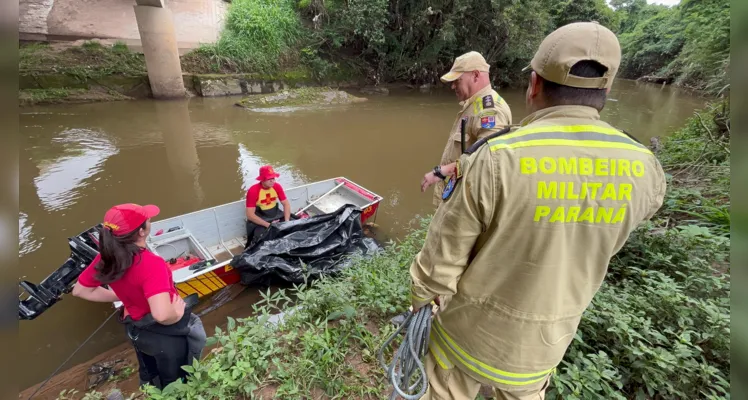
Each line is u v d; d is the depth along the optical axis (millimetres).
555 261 1026
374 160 7902
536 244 1008
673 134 7906
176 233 4270
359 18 14234
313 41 14891
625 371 2008
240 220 4973
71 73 10539
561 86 1020
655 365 1974
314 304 2684
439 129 10633
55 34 11055
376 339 2406
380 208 5984
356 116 11586
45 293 3035
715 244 2924
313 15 15492
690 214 3666
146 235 2148
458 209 1039
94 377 2920
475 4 15664
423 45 16656
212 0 13852
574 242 1027
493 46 17328
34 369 3045
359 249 4512
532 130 1011
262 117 10688
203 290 3768
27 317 2990
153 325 2176
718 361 2076
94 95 10797
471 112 2525
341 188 5863
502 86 19312
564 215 979
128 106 10734
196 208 5598
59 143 7695
